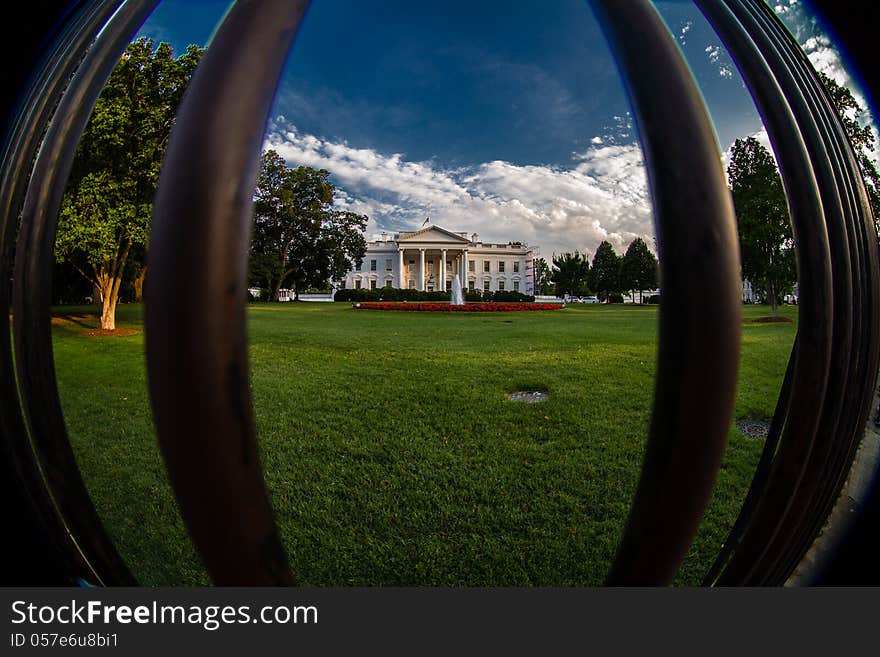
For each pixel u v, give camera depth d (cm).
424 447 341
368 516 247
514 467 306
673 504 77
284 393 496
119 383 549
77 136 131
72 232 981
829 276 111
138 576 206
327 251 4094
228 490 71
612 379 562
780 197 1492
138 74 1076
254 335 1023
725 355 72
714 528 235
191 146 69
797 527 123
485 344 899
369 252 6212
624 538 86
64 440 135
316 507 256
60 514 139
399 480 288
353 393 497
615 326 1351
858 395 127
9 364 138
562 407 441
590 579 198
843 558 143
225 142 69
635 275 5069
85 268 1157
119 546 229
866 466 147
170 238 68
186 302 67
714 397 73
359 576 201
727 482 284
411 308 2448
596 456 323
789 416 116
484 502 261
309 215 3900
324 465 311
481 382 550
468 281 6475
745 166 1603
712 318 71
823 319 110
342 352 790
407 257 6234
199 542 75
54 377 131
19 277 124
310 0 87
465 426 388
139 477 303
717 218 73
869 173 203
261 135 73
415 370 624
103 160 1054
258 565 76
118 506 267
